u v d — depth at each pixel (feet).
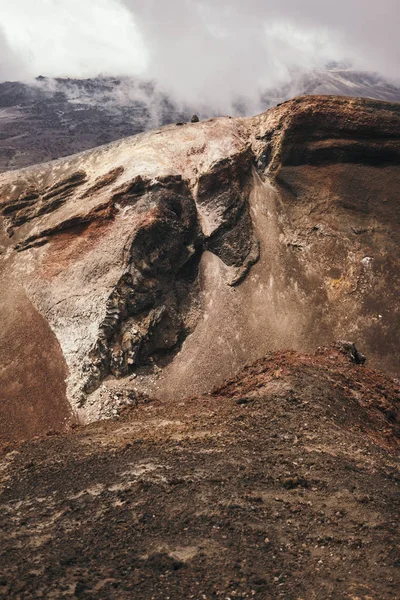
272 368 116.78
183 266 257.14
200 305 250.98
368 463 77.25
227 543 56.34
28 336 227.61
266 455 77.05
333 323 246.88
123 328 226.38
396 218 276.62
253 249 266.98
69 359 218.18
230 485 67.67
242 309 248.73
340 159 287.28
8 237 269.85
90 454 84.23
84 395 209.56
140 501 65.57
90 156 299.38
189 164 282.36
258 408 96.63
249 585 50.14
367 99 290.97
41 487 75.15
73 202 269.23
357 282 257.55
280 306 250.16
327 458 76.13
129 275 234.99
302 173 287.07
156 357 229.04
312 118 286.05
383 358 237.04
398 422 107.24
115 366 217.97
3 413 204.85
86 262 242.78
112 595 48.55
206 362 230.27
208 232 267.18
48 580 50.57
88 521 62.80
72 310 230.27
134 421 102.83
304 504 64.39
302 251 268.00
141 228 244.42
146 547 56.08
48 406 207.21
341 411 97.50
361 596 48.24
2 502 72.43
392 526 59.98
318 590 49.60
